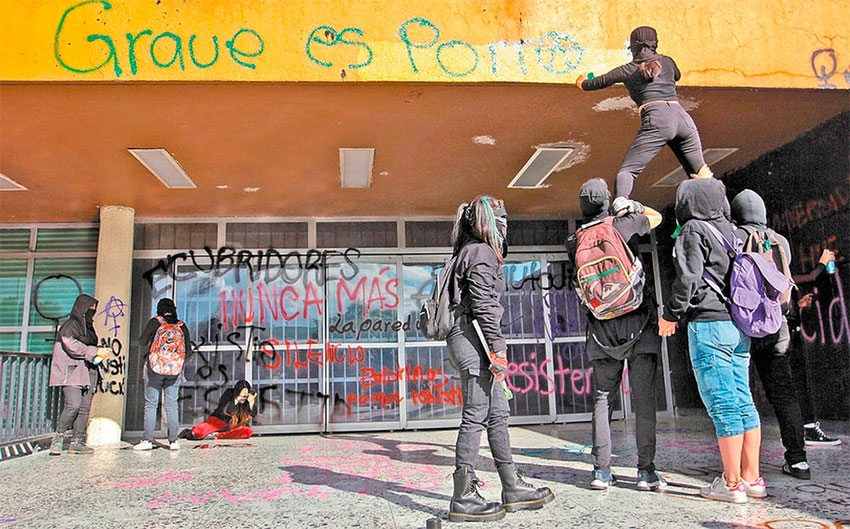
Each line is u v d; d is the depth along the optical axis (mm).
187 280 8094
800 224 6359
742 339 3400
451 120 5344
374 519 3176
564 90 4840
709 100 5141
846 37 5066
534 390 8266
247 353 7980
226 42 4492
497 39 4688
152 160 6047
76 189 6863
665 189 7586
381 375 8102
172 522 3287
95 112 4949
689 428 6852
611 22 4824
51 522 3373
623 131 5711
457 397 8180
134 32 4457
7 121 5062
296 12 4566
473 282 3164
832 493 3381
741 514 3016
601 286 3455
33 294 7902
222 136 5516
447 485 4043
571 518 3041
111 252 7465
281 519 3258
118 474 4898
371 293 8273
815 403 6535
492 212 3328
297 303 8164
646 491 3602
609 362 3717
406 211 8195
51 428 6797
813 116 5566
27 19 4422
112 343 7348
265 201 7570
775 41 4961
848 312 5887
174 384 6566
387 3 4637
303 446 6445
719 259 3379
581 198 3814
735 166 7000
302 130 5445
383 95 4820
